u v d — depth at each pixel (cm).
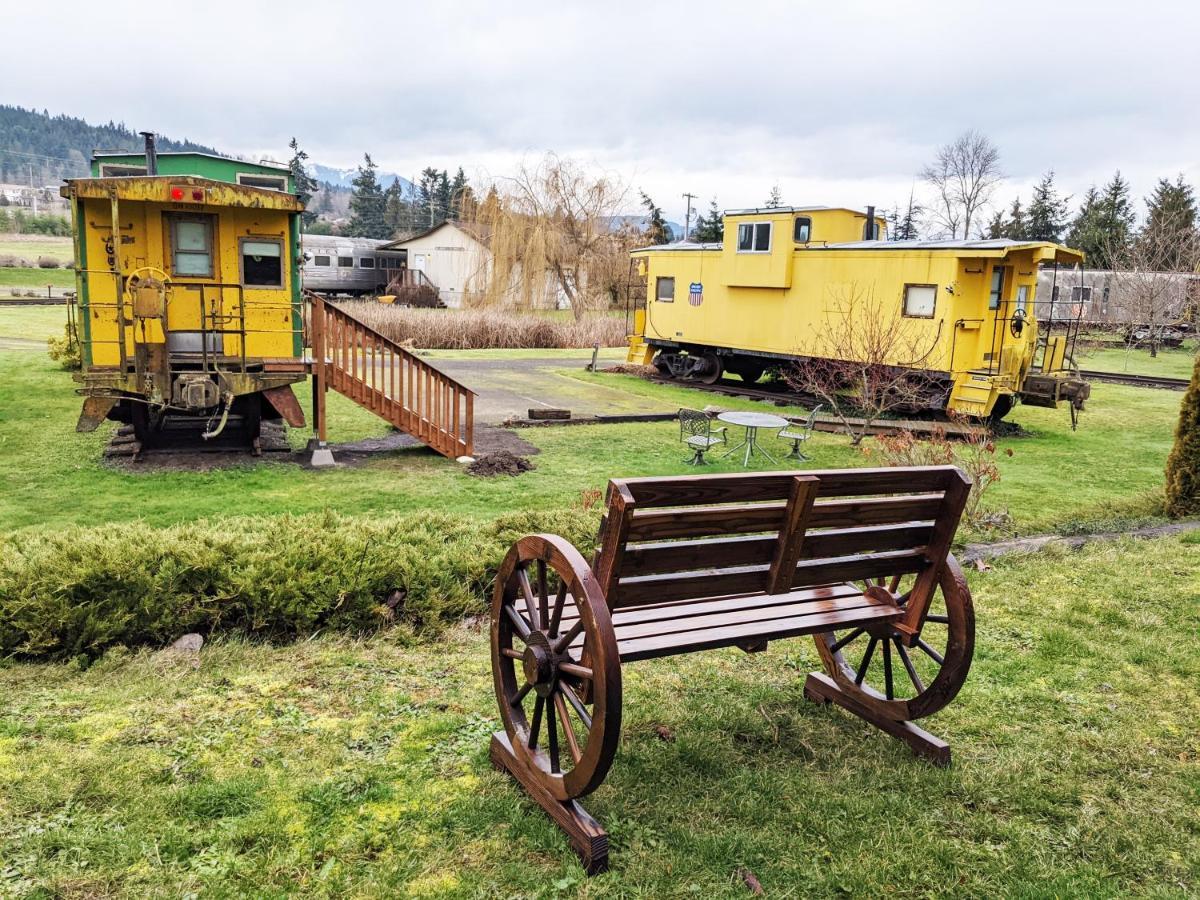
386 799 291
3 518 755
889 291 1553
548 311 3809
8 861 245
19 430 1126
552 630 284
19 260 5556
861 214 1897
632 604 276
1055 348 1592
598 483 996
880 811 294
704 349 2009
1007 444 1350
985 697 391
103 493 858
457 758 321
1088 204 5350
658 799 297
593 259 3809
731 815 289
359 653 426
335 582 455
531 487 966
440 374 1079
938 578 328
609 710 247
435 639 458
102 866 247
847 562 312
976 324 1480
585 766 258
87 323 992
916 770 322
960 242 1495
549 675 281
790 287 1742
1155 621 488
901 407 1548
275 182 1430
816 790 306
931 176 5219
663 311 2064
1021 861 268
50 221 9200
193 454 1054
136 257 1001
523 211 3572
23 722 333
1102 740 350
